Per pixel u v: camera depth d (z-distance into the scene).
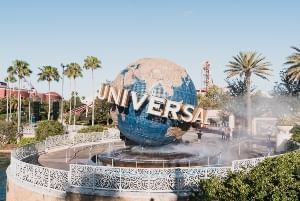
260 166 13.46
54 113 114.44
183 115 24.47
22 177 22.78
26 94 123.31
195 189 19.44
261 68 66.38
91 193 19.50
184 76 25.88
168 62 26.08
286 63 60.72
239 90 79.12
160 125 24.58
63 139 37.22
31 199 21.45
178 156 25.83
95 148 36.81
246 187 12.50
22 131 71.06
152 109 24.09
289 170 12.65
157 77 24.83
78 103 119.44
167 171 19.55
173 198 19.08
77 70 93.44
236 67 67.31
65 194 20.06
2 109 110.38
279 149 37.03
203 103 89.56
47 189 20.97
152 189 19.48
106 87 25.20
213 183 13.88
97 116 93.00
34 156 30.89
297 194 11.70
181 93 25.00
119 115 25.27
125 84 25.22
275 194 11.52
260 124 69.94
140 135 24.97
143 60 26.20
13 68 83.69
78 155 31.97
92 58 88.31
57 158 30.27
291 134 38.06
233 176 13.84
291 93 74.44
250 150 36.31
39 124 58.19
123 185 19.59
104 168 19.80
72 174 20.44
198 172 19.86
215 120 80.62
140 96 24.44
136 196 19.05
